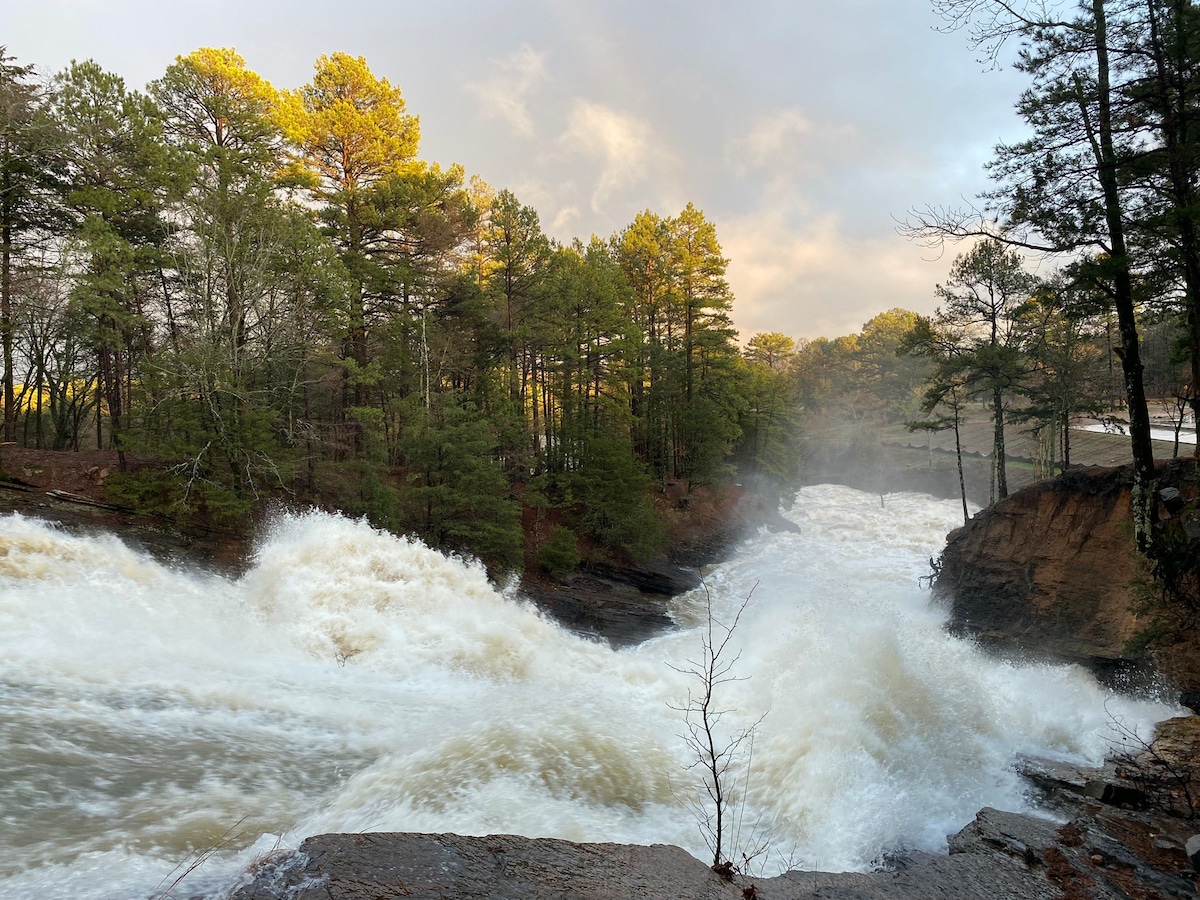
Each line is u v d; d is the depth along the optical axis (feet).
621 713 34.19
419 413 78.23
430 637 45.16
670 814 24.17
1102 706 36.11
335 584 48.14
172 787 21.29
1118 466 55.93
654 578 94.32
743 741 30.99
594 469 98.89
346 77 92.48
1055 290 48.55
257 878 13.99
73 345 88.94
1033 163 43.86
